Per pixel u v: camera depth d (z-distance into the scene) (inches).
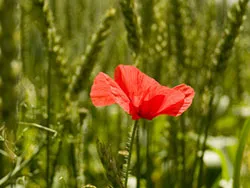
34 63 39.4
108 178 24.0
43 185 34.0
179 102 24.8
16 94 21.3
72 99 31.2
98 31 30.7
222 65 32.1
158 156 42.6
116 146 41.1
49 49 30.2
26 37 33.5
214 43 38.9
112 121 45.7
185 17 35.9
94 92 24.7
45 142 31.1
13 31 20.8
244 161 38.1
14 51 21.0
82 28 43.1
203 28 39.6
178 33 35.9
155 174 41.0
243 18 31.4
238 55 51.6
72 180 33.9
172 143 36.9
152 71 36.9
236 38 31.7
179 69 36.6
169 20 35.9
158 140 43.6
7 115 21.4
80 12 43.1
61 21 42.9
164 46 34.5
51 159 33.7
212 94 32.9
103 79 24.4
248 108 51.5
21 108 30.8
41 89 34.4
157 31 34.3
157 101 24.7
